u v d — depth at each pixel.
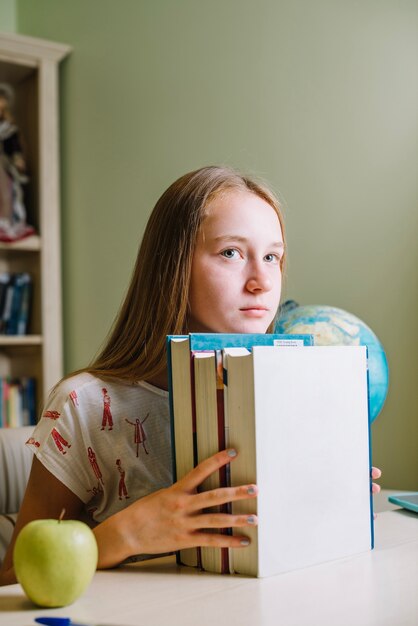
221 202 0.87
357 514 0.75
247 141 2.10
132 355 0.93
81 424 0.87
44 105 2.84
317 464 0.70
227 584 0.64
